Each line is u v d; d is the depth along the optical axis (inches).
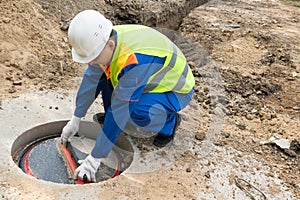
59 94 164.6
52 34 202.4
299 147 150.4
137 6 244.1
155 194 120.9
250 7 335.3
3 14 190.5
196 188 125.3
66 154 139.2
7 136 137.6
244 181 131.6
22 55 183.3
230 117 170.9
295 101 191.3
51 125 148.3
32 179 121.6
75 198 116.6
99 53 117.0
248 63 224.8
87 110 144.9
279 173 138.3
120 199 117.6
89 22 115.3
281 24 292.7
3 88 163.5
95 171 126.0
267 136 159.6
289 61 229.5
